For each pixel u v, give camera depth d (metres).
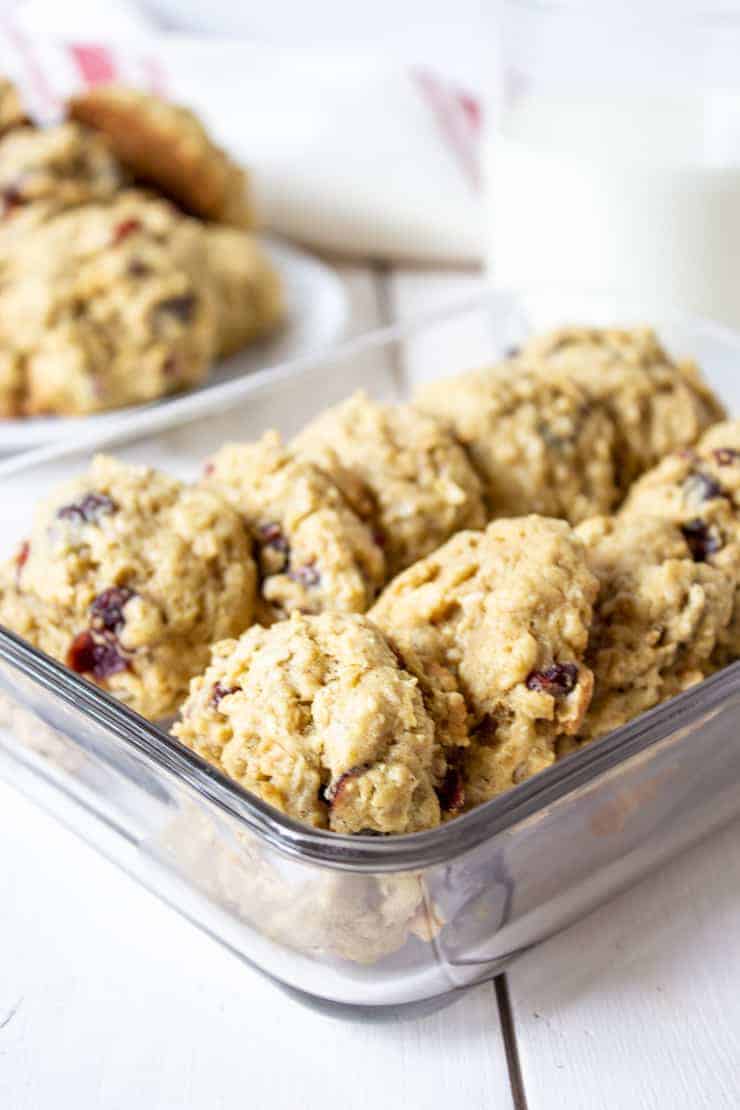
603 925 0.57
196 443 0.69
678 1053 0.54
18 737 0.57
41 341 0.80
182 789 0.51
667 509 0.61
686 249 0.86
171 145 0.89
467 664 0.55
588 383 0.66
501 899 0.52
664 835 0.56
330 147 0.98
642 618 0.57
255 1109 0.52
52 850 0.59
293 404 0.71
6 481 0.65
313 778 0.52
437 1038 0.54
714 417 0.68
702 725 0.54
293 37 1.21
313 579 0.58
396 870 0.49
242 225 0.93
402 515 0.61
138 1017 0.55
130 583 0.57
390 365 0.74
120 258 0.81
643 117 0.89
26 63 1.03
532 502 0.63
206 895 0.54
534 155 0.87
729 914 0.57
